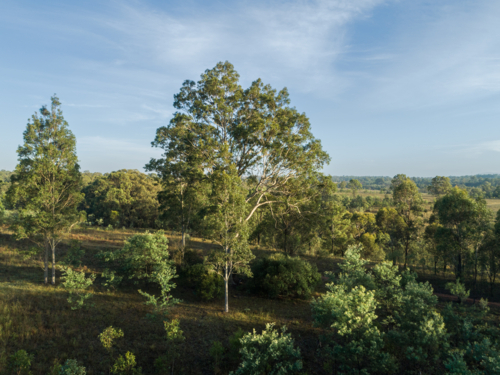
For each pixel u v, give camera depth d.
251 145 24.62
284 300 21.48
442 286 29.67
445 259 31.36
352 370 10.69
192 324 15.65
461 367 9.11
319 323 12.77
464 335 13.47
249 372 10.31
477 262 27.61
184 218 29.86
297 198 29.19
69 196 21.38
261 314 18.05
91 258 25.69
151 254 19.61
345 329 10.65
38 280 20.16
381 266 18.03
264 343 11.09
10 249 25.61
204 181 24.86
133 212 64.06
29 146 19.27
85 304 16.41
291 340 11.52
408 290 14.86
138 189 67.50
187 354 12.78
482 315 17.66
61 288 18.95
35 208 19.36
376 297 16.86
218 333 14.92
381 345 10.54
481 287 28.73
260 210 34.91
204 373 11.70
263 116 25.25
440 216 30.05
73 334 13.23
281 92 25.73
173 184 28.78
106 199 60.56
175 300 16.66
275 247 40.22
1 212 34.81
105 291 19.28
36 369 10.41
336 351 10.93
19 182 19.84
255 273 22.94
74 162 21.61
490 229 26.91
